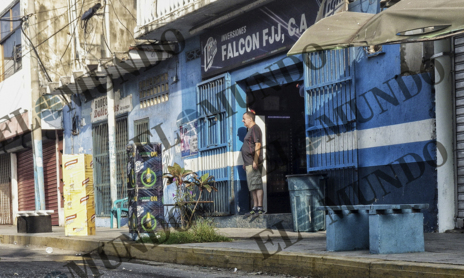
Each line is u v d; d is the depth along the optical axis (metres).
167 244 8.58
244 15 11.45
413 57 8.48
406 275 5.25
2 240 13.91
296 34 10.24
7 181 24.02
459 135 8.08
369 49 9.06
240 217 11.41
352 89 9.30
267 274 6.65
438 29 6.41
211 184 12.52
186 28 12.76
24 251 10.90
